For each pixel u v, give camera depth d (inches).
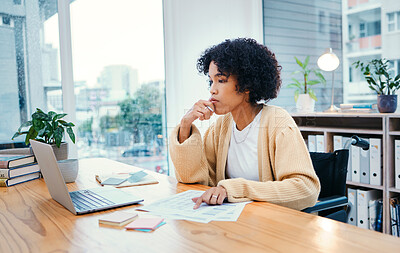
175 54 125.3
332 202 47.1
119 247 28.4
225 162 56.1
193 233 30.8
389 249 26.0
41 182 60.2
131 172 64.1
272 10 136.7
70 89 109.5
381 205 90.7
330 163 55.8
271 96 54.3
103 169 69.5
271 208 37.8
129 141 122.9
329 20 117.4
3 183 57.2
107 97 118.6
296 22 128.3
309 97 111.9
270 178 50.3
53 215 38.9
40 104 105.8
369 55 105.4
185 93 124.3
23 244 30.2
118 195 45.8
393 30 98.6
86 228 33.7
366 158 90.7
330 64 104.0
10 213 40.6
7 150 71.8
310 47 124.8
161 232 31.5
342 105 100.4
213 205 39.7
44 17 105.7
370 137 95.0
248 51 50.1
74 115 110.3
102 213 38.9
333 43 116.6
